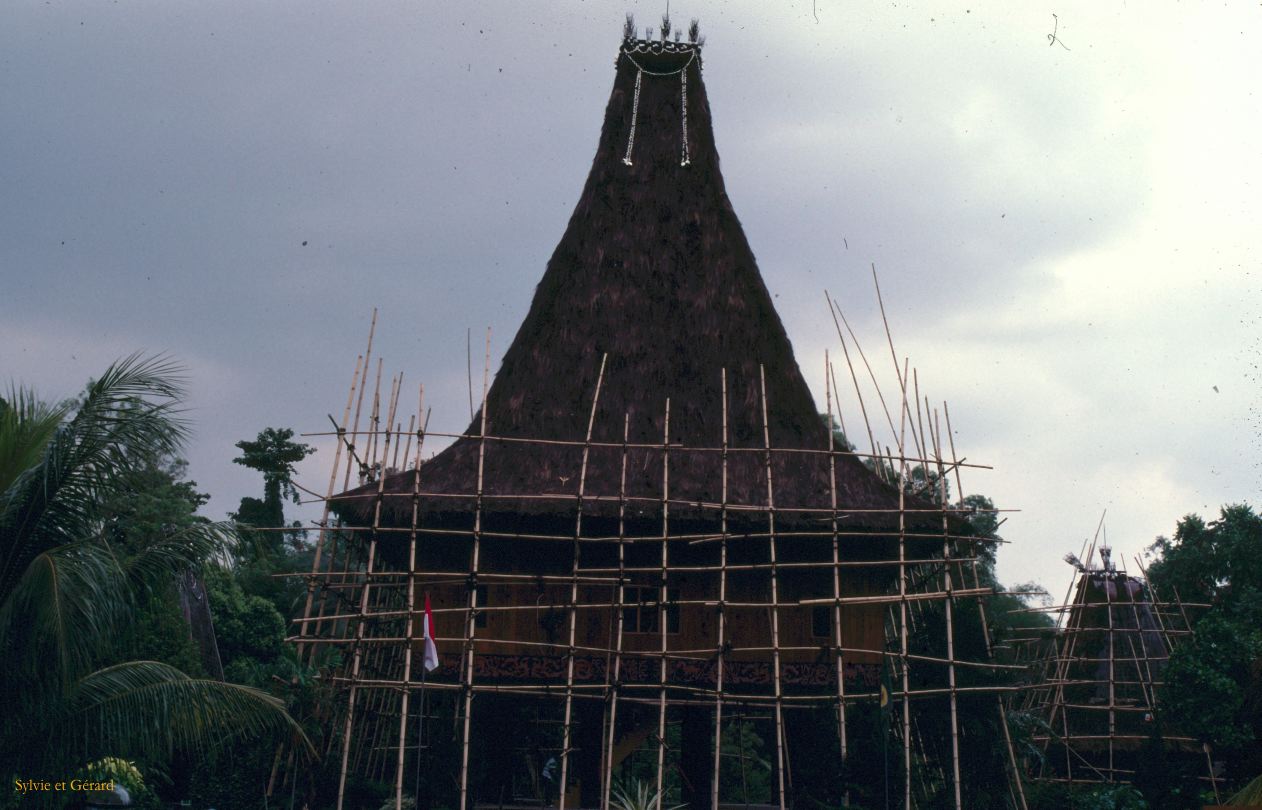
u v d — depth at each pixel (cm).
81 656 1667
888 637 2748
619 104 3039
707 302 2781
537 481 2494
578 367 2702
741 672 2411
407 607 2295
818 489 2508
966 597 2459
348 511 2475
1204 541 4144
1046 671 3459
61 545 1748
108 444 1784
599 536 2461
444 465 2533
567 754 2253
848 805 2256
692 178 2939
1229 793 2566
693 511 2420
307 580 2455
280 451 5134
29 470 1730
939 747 2462
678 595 2455
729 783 3525
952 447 2558
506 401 2667
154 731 1767
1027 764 2792
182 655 2752
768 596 2455
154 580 1881
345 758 2277
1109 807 2527
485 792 2570
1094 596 3456
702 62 3112
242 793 2383
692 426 2620
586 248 2848
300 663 2362
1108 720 3231
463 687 2275
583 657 2411
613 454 2556
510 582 2425
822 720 2444
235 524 2286
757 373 2700
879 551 2509
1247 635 3003
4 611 1630
